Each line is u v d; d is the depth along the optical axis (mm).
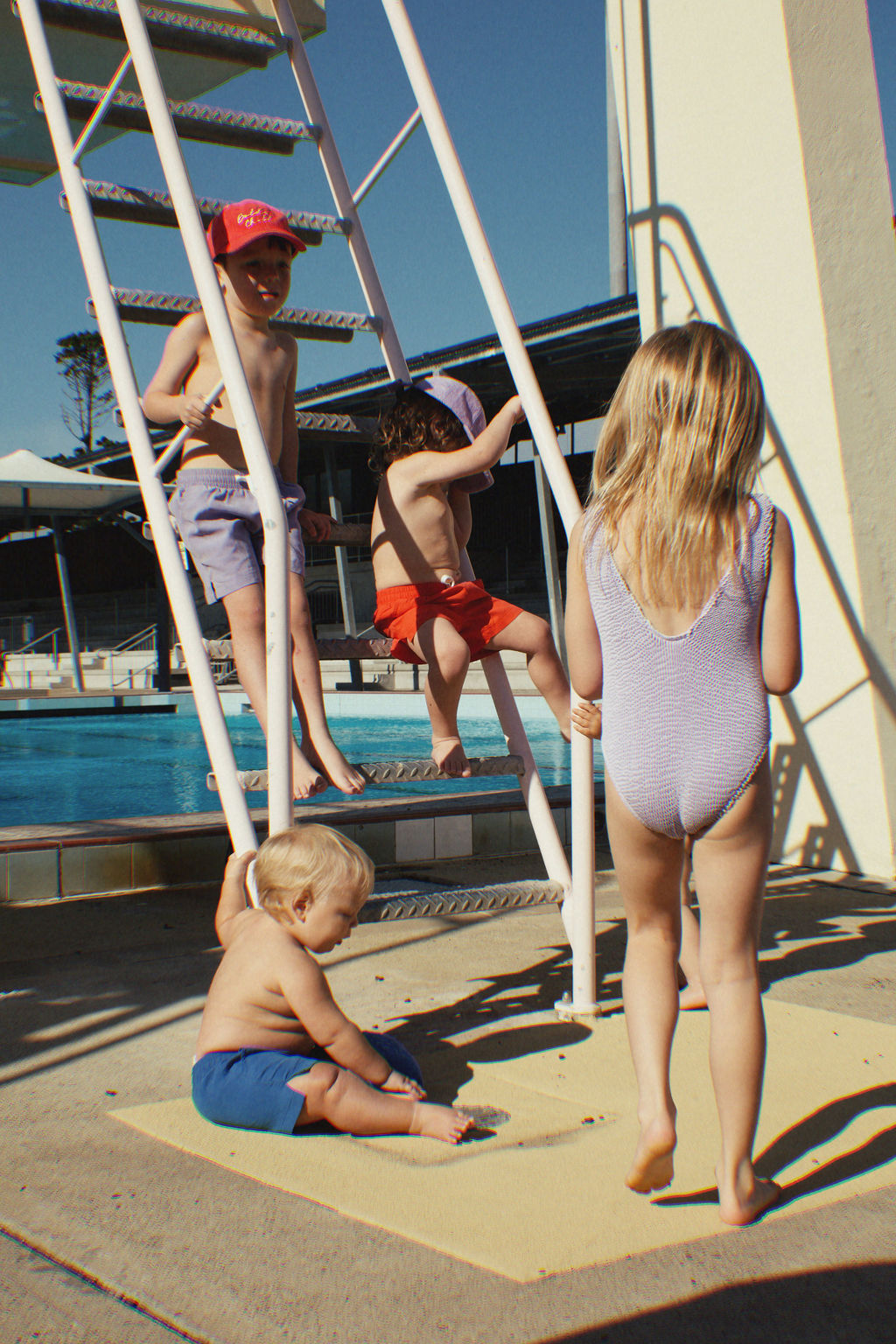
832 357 3943
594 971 2537
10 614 34906
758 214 4129
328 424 3066
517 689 13305
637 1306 1315
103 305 2723
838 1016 2453
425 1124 1846
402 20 2732
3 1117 1930
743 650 1570
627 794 1612
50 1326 1279
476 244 2662
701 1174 1698
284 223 2783
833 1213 1558
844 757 4074
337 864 1934
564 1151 1790
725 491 1554
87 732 12594
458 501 3059
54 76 2842
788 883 3914
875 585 3975
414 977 2848
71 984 2740
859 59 4113
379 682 15539
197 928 3318
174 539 2635
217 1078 1895
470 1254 1437
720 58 4207
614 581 1613
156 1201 1602
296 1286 1362
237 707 14312
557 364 15211
